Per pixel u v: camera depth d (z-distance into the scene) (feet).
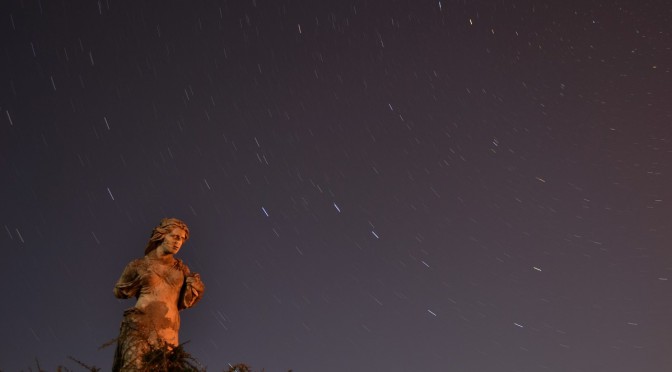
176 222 39.06
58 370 32.99
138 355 33.99
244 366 34.47
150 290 36.68
